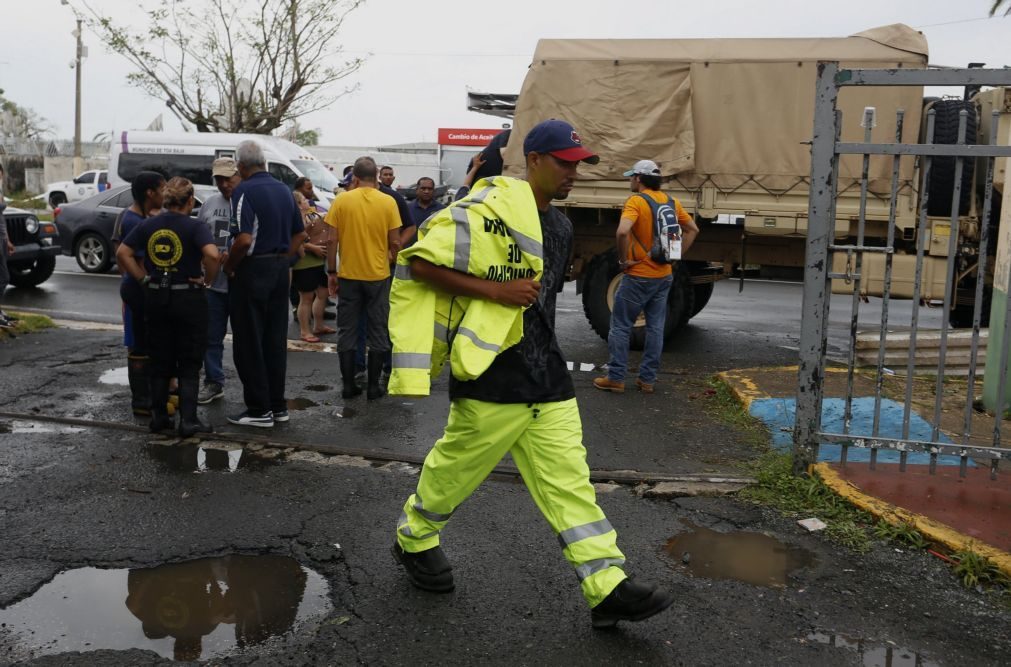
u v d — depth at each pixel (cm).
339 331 682
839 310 1336
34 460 521
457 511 455
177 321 557
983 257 454
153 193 601
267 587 372
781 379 742
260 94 2686
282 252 586
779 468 509
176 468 514
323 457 541
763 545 420
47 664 309
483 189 322
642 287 701
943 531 413
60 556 397
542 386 330
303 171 1688
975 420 631
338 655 318
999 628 346
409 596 364
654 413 658
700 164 908
